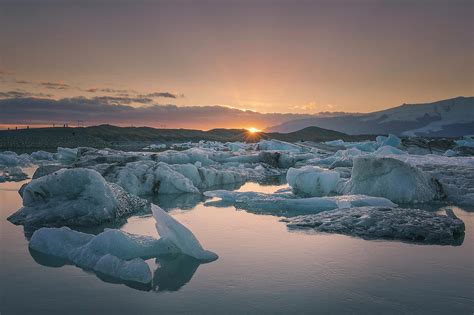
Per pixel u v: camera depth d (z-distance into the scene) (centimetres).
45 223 703
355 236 613
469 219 776
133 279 420
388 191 1016
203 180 1392
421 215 695
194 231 651
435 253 521
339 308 349
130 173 1147
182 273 442
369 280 419
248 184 1491
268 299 369
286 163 2194
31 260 496
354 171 1105
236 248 545
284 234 628
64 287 404
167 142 6538
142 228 686
